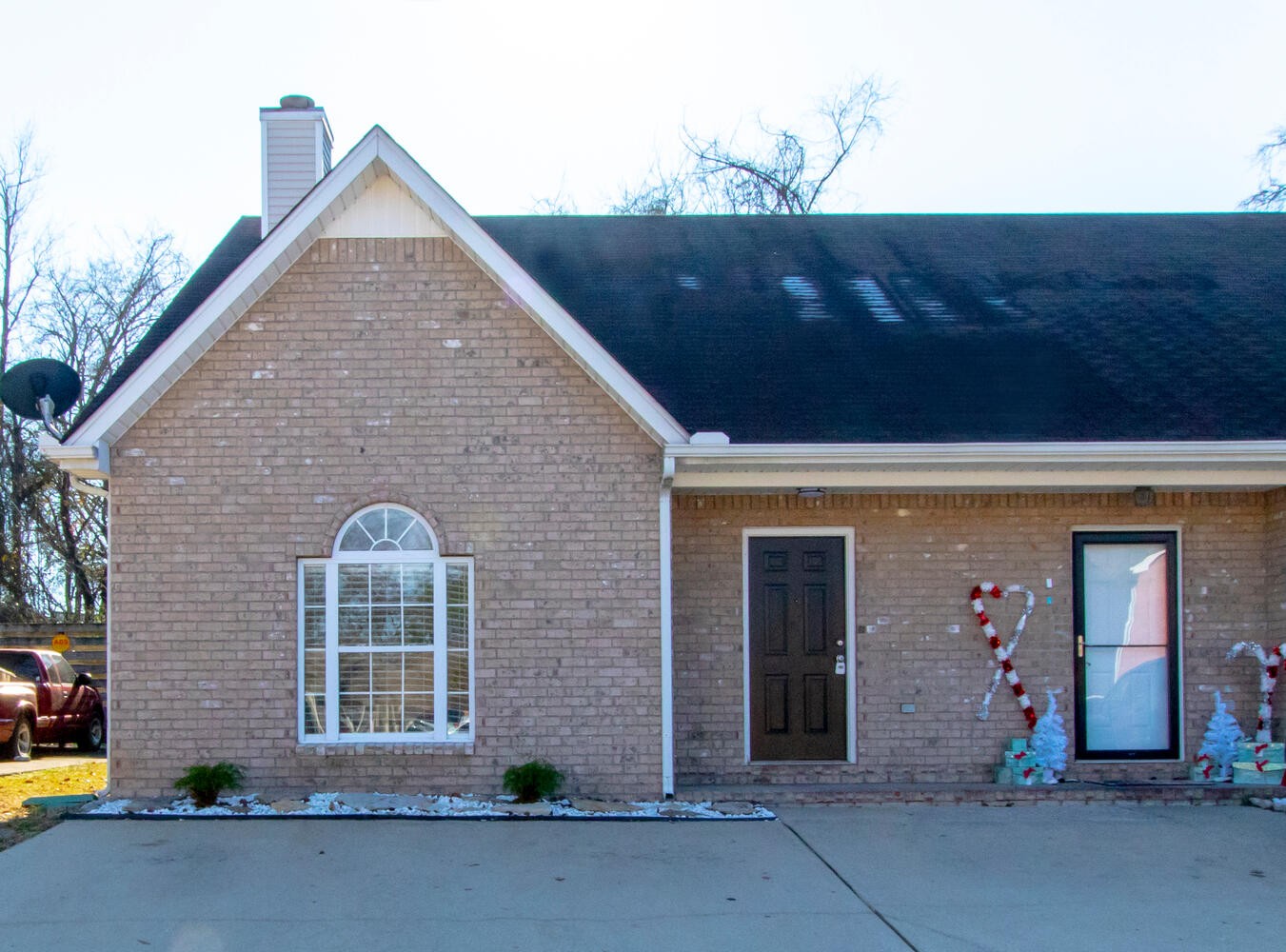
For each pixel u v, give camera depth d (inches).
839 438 426.6
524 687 407.8
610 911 287.3
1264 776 434.9
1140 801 423.8
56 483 1099.9
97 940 263.7
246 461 410.3
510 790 400.2
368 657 411.8
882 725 446.0
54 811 393.7
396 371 413.4
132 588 406.3
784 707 449.4
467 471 412.2
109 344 1122.7
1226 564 459.5
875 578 450.9
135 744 403.2
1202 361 490.9
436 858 333.7
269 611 406.9
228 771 393.4
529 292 399.5
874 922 280.5
